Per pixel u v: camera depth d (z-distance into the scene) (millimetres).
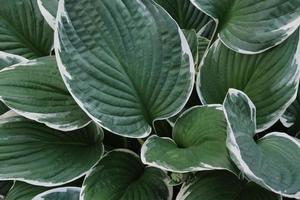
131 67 758
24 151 773
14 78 770
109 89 748
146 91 770
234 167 677
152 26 752
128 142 875
